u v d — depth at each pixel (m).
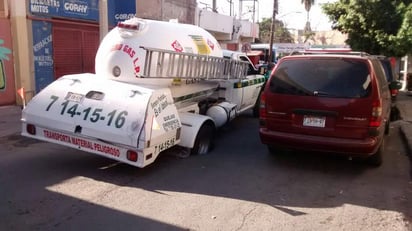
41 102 6.48
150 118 5.81
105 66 6.83
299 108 6.44
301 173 6.50
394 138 9.42
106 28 11.31
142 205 5.01
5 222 4.43
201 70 7.77
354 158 6.86
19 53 12.30
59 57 13.66
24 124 6.54
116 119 5.85
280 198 5.39
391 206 5.20
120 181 5.88
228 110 8.89
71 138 6.14
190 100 8.09
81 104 6.23
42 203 4.98
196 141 7.21
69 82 6.64
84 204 4.99
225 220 4.64
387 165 7.06
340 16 20.28
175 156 7.29
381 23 18.73
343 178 6.30
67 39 13.89
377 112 6.06
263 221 4.65
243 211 4.92
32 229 4.29
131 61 6.68
